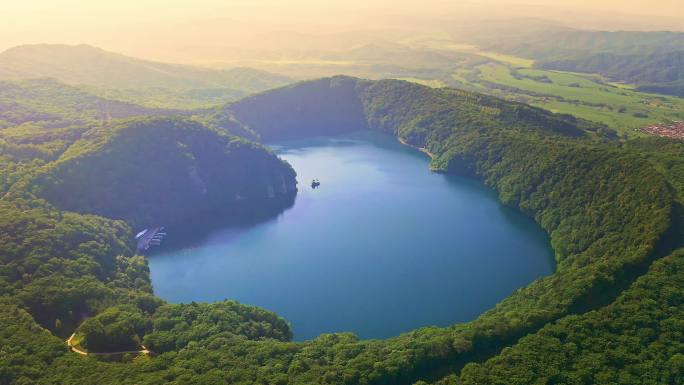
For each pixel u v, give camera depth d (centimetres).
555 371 16375
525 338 18350
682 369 16075
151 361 17462
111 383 15538
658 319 18475
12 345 16925
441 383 16638
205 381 15912
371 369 17362
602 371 16312
